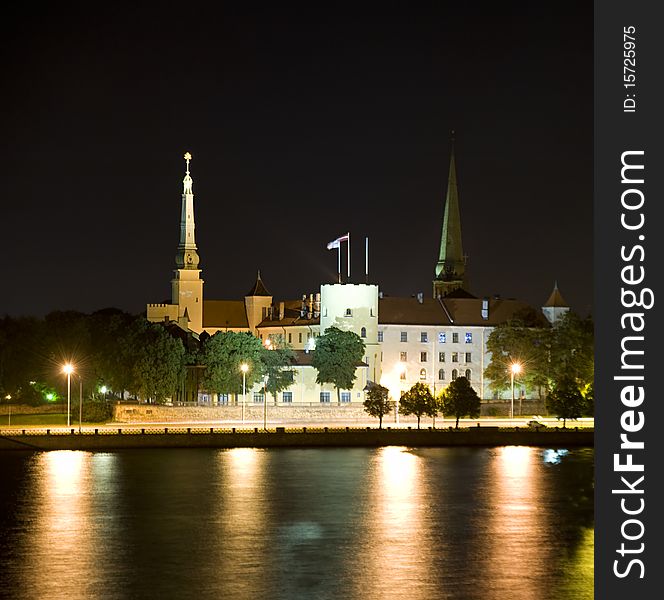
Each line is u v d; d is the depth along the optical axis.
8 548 133.38
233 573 123.19
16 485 171.62
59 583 118.94
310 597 114.69
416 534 142.25
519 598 115.06
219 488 170.62
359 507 158.00
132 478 178.25
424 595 115.62
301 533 142.00
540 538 140.50
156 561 127.88
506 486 175.75
